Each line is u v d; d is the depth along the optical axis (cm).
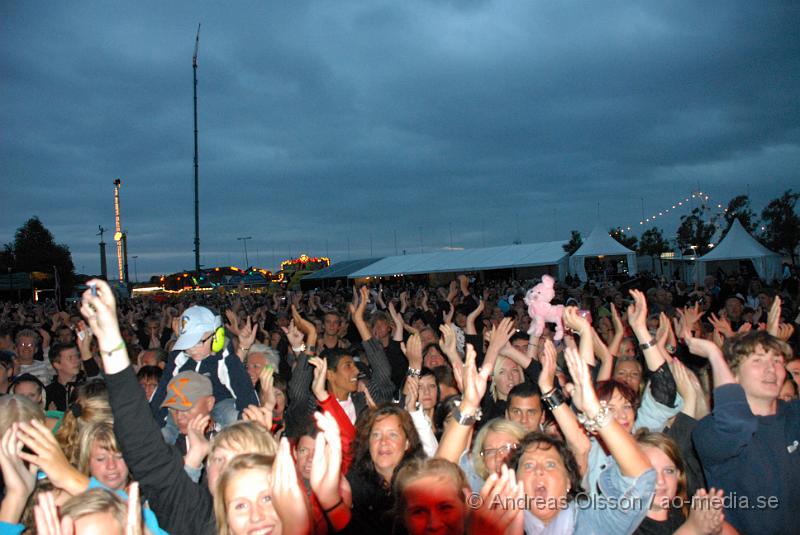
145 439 287
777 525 305
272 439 316
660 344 479
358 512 336
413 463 278
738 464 316
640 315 421
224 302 2220
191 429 339
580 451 341
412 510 263
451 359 542
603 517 281
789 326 532
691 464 373
